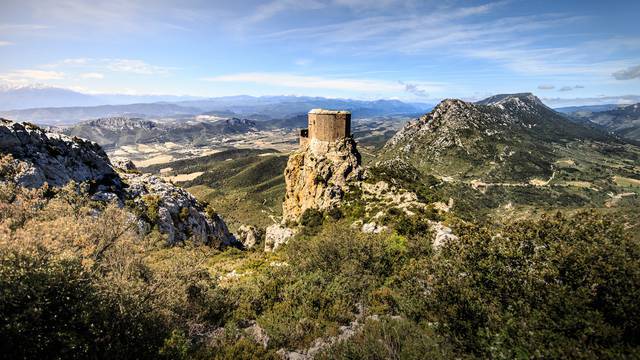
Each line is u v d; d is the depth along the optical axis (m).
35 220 16.12
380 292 21.12
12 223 16.62
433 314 15.58
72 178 44.69
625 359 10.28
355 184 66.75
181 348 13.98
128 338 13.35
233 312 19.59
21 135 41.16
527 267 13.87
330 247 29.03
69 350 11.27
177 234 53.16
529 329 12.04
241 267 38.06
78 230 15.66
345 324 18.70
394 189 62.88
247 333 17.02
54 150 44.84
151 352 13.70
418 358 13.36
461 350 13.59
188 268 19.73
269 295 21.89
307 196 68.19
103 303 12.87
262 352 15.24
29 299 10.73
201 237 57.94
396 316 18.47
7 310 10.35
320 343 16.55
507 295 13.80
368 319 17.27
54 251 12.62
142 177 62.66
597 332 10.88
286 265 31.44
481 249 15.10
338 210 60.84
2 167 34.94
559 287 12.19
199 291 19.86
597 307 11.80
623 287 11.52
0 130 38.91
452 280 14.85
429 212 51.41
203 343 15.98
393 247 30.58
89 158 50.41
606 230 13.61
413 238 35.06
